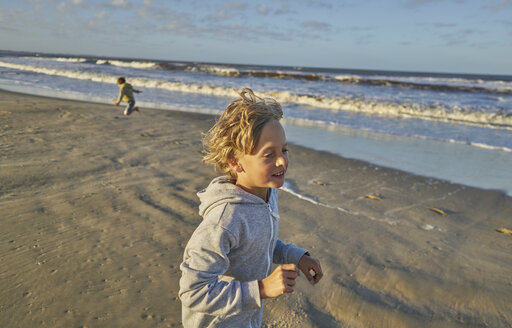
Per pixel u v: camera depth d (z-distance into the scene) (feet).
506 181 17.66
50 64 125.59
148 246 9.51
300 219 12.11
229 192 3.48
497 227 12.38
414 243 10.85
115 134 22.66
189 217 11.40
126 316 6.93
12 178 13.65
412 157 22.06
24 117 25.35
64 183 13.64
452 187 16.62
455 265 9.64
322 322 7.23
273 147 3.31
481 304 8.00
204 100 48.19
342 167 19.31
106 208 11.71
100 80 73.72
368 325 7.22
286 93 51.78
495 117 38.96
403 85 83.51
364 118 38.06
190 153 19.30
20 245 9.16
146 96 50.47
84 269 8.32
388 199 14.65
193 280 3.26
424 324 7.30
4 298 7.22
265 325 7.07
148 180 14.64
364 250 10.22
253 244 3.60
